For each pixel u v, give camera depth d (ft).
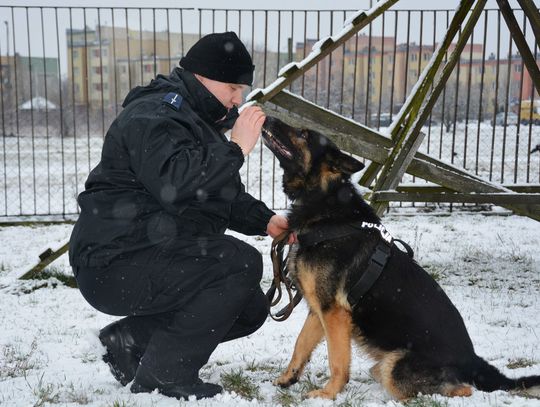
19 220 35.24
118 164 11.94
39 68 148.05
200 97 12.50
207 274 12.19
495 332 17.42
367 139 22.45
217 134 12.88
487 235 30.89
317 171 14.03
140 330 13.15
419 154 25.82
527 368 14.29
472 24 21.95
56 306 21.12
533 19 21.47
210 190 11.51
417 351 12.60
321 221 13.56
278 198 39.91
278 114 21.81
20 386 13.32
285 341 17.20
